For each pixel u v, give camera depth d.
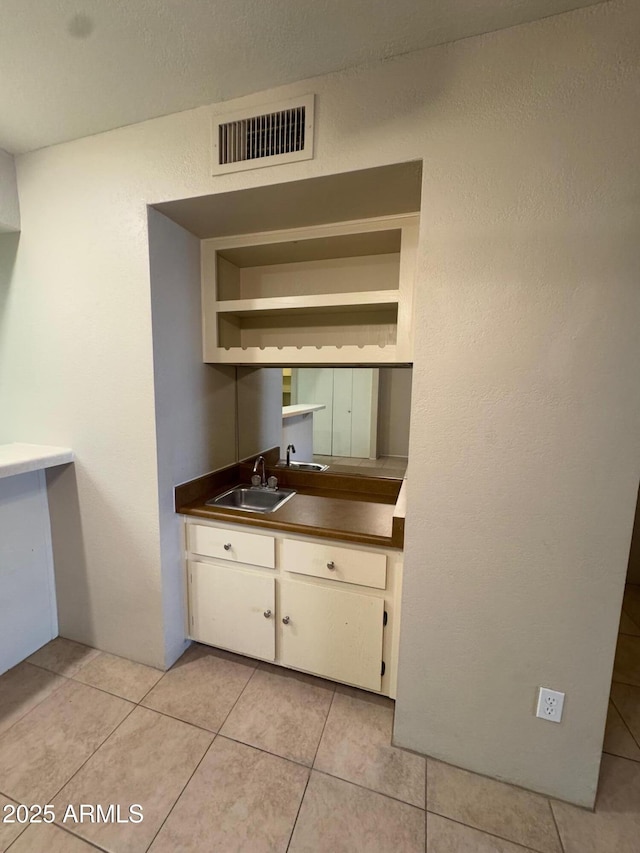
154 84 1.25
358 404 2.02
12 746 1.39
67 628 1.95
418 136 1.14
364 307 1.71
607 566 1.12
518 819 1.18
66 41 1.09
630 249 1.01
